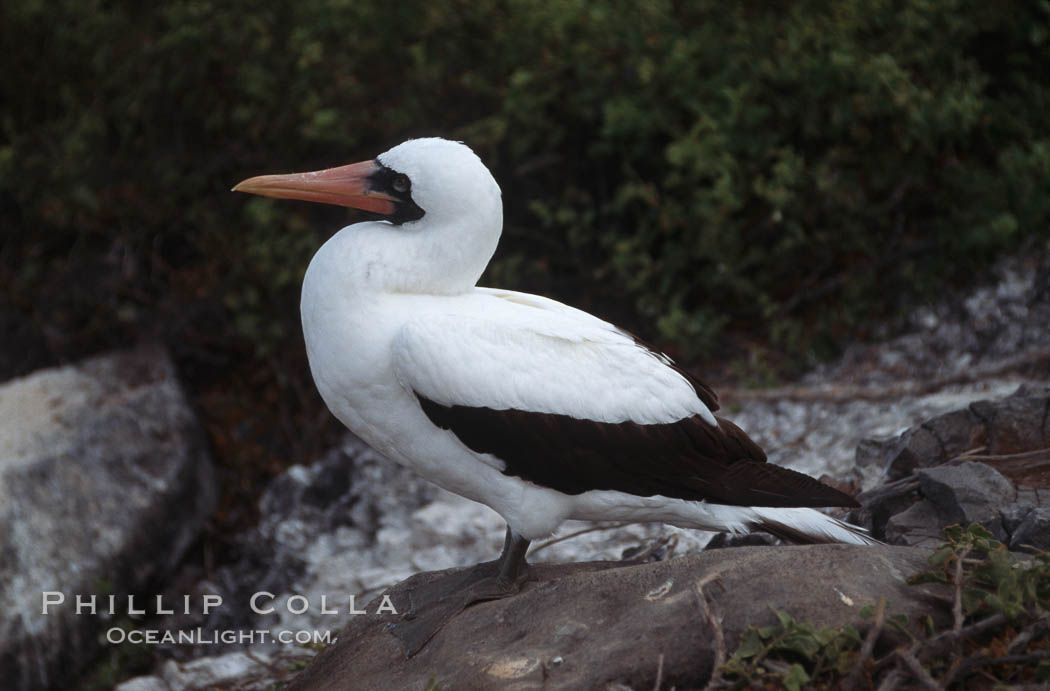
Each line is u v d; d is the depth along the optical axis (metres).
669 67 12.30
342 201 7.11
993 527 6.97
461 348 6.45
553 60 12.94
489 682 5.72
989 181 11.89
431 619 6.76
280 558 11.70
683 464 6.79
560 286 13.45
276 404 13.98
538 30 13.06
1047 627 5.27
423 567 10.63
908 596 5.60
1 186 14.52
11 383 13.36
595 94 12.78
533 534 6.90
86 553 11.12
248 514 12.87
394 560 10.93
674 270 12.56
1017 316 11.51
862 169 12.57
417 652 6.57
